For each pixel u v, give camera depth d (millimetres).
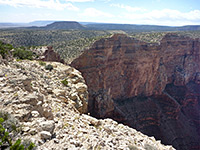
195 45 111625
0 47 25859
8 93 10734
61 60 51812
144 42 79312
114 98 73938
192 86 109750
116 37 68875
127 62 75438
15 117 8680
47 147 8062
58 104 15539
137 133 17625
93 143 10500
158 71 89375
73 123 12719
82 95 23688
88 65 59094
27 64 25250
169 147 17141
